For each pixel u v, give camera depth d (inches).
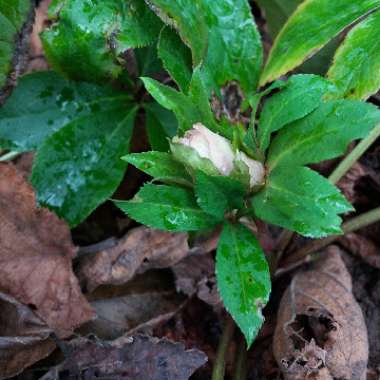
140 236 18.5
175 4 16.8
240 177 15.6
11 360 16.8
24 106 18.5
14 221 18.0
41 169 18.3
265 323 18.7
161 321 18.7
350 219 18.6
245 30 17.9
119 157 18.6
